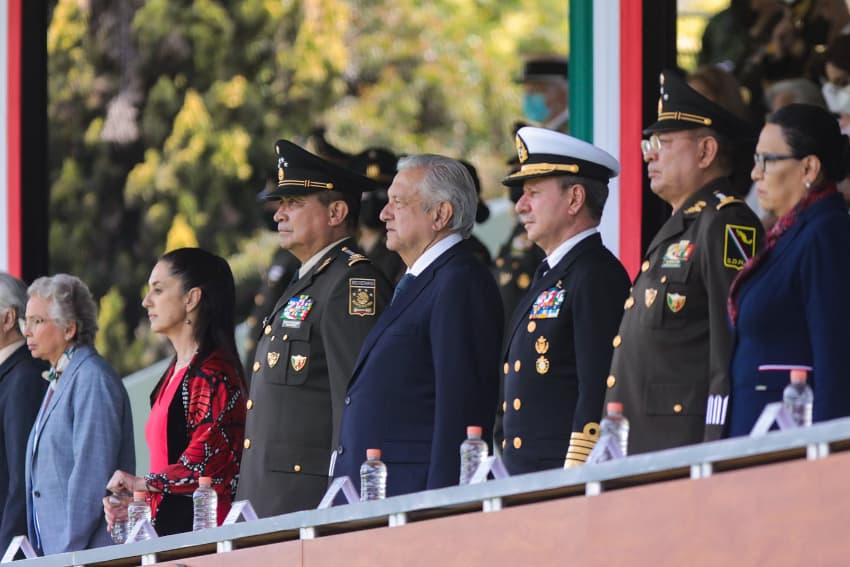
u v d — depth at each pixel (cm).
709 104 1515
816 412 1270
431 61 3164
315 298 1723
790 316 1319
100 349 3288
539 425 1548
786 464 1077
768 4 2331
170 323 1827
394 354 1584
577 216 1584
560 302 1555
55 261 3306
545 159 1590
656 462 1145
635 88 2352
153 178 3312
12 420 2053
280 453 1708
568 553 1200
